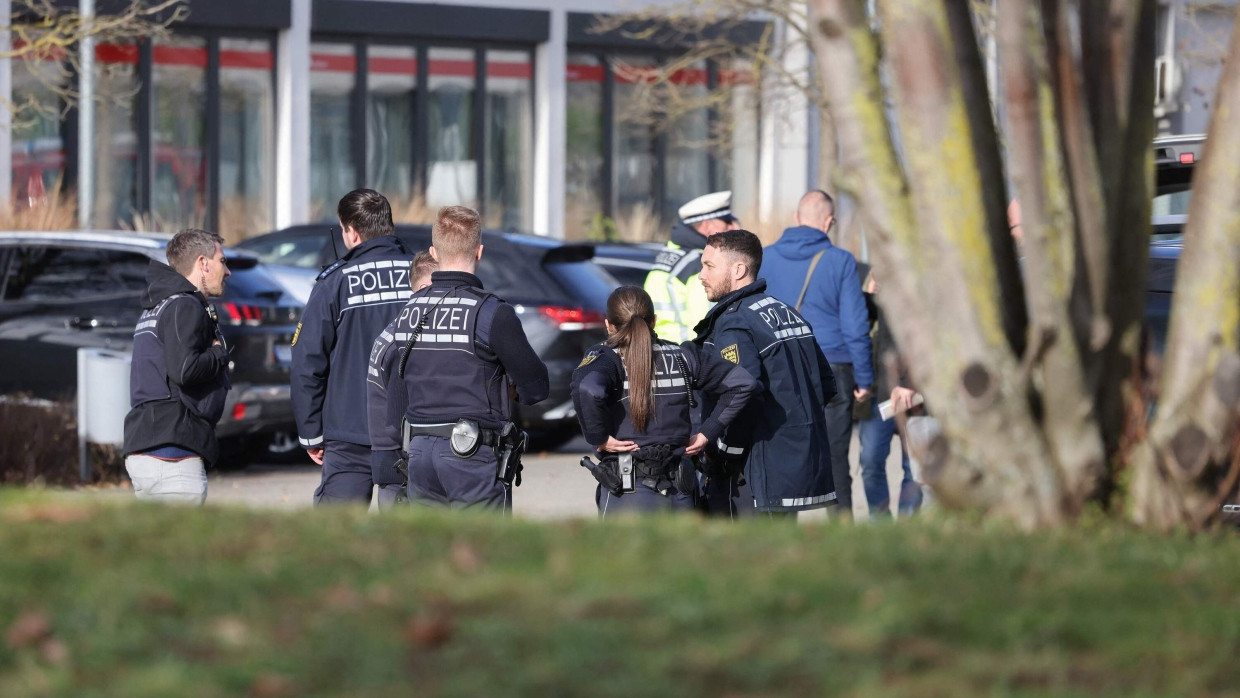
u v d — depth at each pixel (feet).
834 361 110.42
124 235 155.63
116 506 64.95
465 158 345.10
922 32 60.95
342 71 332.19
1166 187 119.65
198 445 88.94
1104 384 66.54
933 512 66.59
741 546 56.80
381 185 337.93
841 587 50.26
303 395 90.79
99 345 150.51
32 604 49.24
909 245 62.80
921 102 61.31
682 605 47.78
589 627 46.01
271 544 56.29
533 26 342.64
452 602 48.47
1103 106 65.67
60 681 43.04
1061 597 51.29
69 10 281.74
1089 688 43.80
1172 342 65.57
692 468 86.53
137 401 88.84
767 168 357.00
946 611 48.37
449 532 59.06
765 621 47.01
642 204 357.82
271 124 324.60
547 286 159.74
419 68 338.95
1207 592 53.31
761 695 41.98
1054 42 63.31
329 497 91.09
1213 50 287.89
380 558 54.13
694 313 111.45
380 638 45.44
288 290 153.79
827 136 253.03
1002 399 63.05
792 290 110.73
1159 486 65.77
